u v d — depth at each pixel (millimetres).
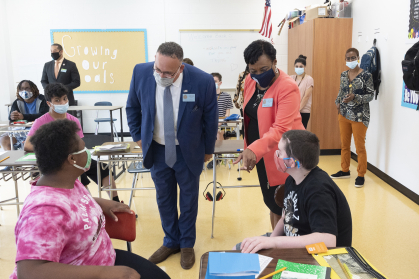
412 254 2475
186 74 2105
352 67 3795
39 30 6434
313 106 5086
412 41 3410
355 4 4867
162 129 2186
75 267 1029
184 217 2414
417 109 3252
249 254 1091
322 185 1291
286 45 6492
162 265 2402
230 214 3273
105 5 6387
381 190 3781
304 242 1175
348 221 1364
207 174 4520
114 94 6746
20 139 4164
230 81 6680
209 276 998
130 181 4250
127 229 1525
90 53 6531
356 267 1047
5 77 6395
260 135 2020
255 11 6457
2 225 3055
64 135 1161
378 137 4234
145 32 6469
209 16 6465
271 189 2139
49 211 1070
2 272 2336
